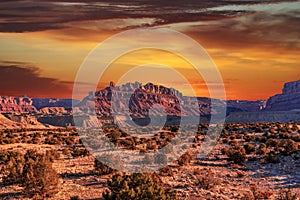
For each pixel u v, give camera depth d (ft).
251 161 127.44
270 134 205.16
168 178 96.99
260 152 136.98
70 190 81.15
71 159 132.77
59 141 205.46
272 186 92.48
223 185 92.68
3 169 104.01
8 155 126.00
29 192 74.49
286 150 132.46
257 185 93.76
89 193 78.84
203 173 104.47
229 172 110.01
